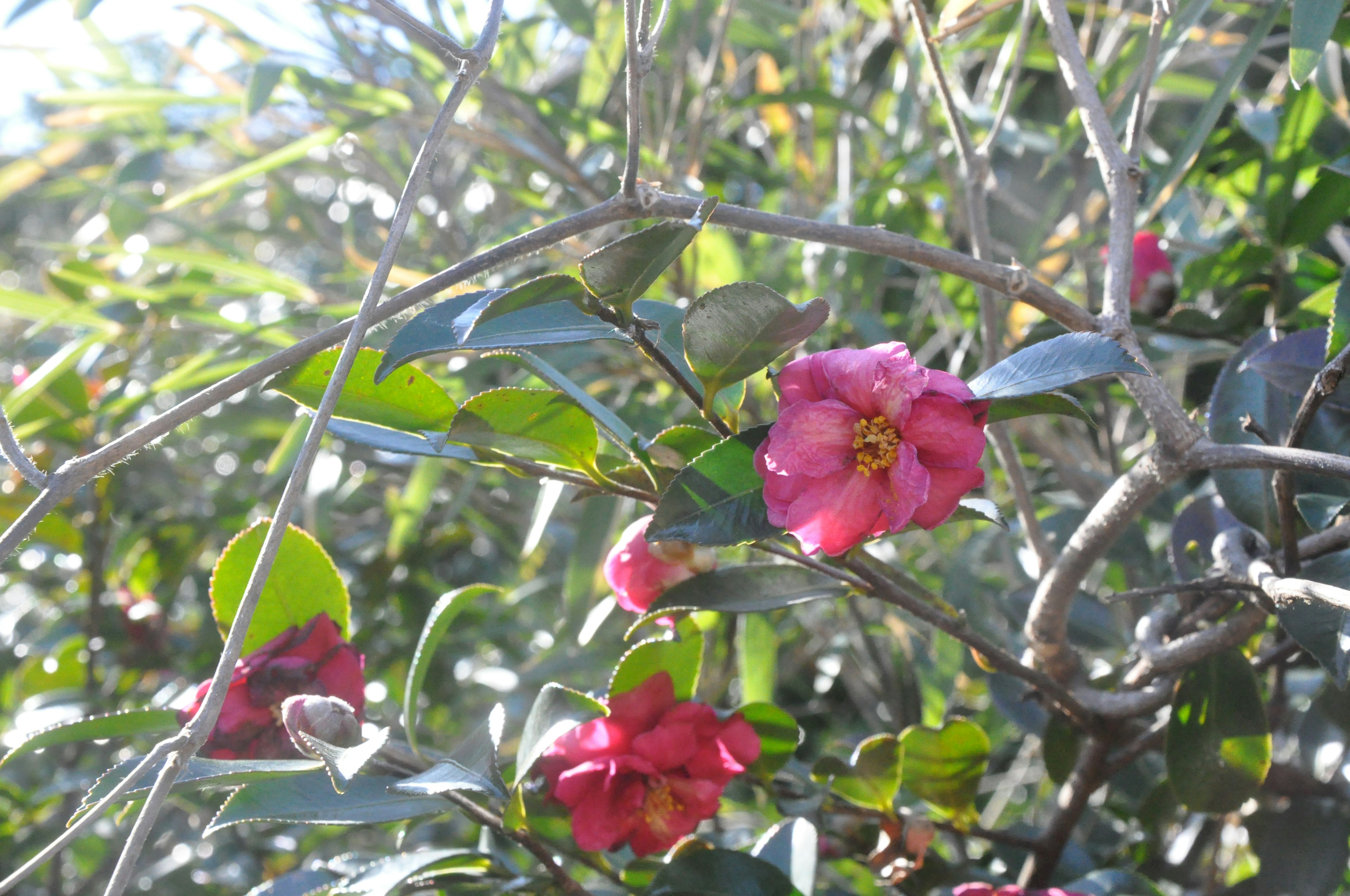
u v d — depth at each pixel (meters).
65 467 0.41
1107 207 0.88
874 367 0.42
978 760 0.60
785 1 1.09
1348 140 0.75
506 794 0.46
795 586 0.53
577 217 0.46
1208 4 0.60
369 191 1.25
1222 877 0.75
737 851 0.54
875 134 1.01
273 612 0.56
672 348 0.52
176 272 1.10
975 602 0.76
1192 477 0.71
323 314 0.81
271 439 1.19
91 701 0.99
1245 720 0.54
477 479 0.92
